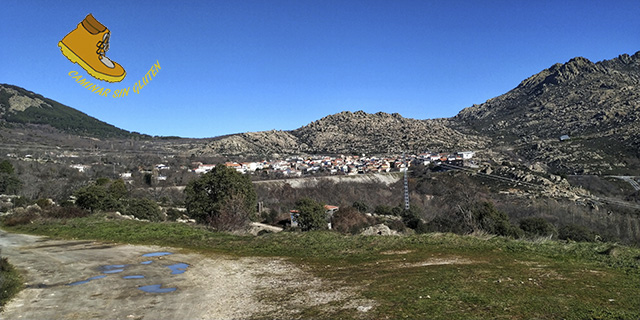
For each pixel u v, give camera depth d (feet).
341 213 120.78
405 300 20.54
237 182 73.72
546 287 22.21
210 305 21.85
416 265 29.68
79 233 57.67
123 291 25.54
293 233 46.19
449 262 30.17
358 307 19.85
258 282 27.02
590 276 24.62
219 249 41.75
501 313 18.07
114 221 66.74
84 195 99.86
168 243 46.44
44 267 34.50
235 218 67.46
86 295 24.77
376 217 142.31
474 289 22.09
